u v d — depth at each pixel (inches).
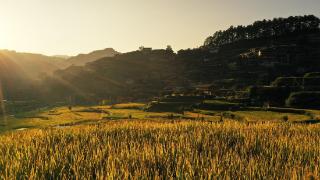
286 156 575.8
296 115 5275.6
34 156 569.6
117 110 7268.7
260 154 562.9
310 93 6599.4
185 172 428.8
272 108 5935.0
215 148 616.1
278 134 878.4
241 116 5265.8
